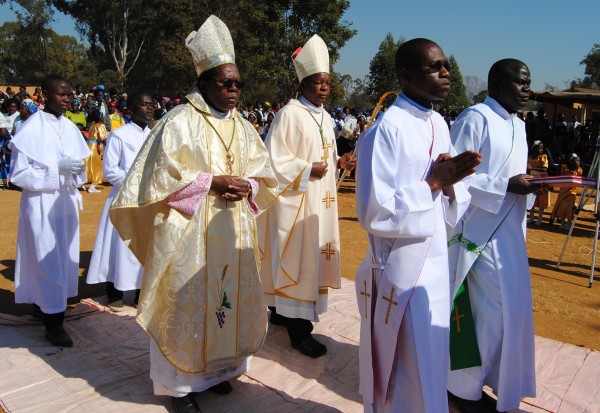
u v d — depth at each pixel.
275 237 4.71
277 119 4.74
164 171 3.37
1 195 12.63
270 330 5.13
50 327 4.68
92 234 9.03
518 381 3.62
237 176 3.63
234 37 29.86
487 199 3.55
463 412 3.76
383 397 3.03
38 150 4.55
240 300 3.78
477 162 2.72
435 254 2.94
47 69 62.06
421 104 2.97
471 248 3.64
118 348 4.63
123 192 3.44
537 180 3.58
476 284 3.67
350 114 20.45
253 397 3.97
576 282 7.68
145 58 44.94
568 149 20.91
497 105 3.76
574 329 5.89
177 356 3.53
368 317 3.06
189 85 36.66
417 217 2.74
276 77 29.14
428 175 2.95
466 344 3.68
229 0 32.12
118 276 5.31
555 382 4.28
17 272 4.84
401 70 2.95
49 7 59.53
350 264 8.14
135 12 45.97
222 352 3.71
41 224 4.58
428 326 2.87
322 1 28.20
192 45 3.62
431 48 2.87
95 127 13.57
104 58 50.69
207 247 3.60
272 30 28.64
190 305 3.54
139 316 3.49
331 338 4.96
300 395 4.03
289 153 4.68
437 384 2.87
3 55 65.00
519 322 3.59
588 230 11.53
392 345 2.91
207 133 3.64
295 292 4.61
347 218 11.83
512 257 3.63
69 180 4.82
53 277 4.60
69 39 67.00
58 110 4.81
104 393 3.89
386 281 2.93
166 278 3.52
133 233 3.74
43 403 3.71
